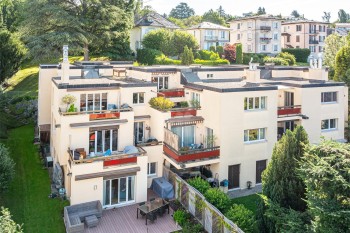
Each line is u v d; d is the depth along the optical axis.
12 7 82.38
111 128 30.89
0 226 17.20
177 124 32.97
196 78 39.72
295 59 107.00
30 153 40.09
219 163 31.66
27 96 57.47
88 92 31.44
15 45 58.44
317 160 16.97
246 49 108.81
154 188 31.30
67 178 29.47
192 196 26.47
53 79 36.12
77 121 29.52
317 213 16.23
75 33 62.66
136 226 25.36
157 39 76.88
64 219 25.78
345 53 54.19
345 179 16.14
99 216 26.42
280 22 109.56
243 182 33.03
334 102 39.31
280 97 39.91
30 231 24.53
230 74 44.59
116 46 74.88
